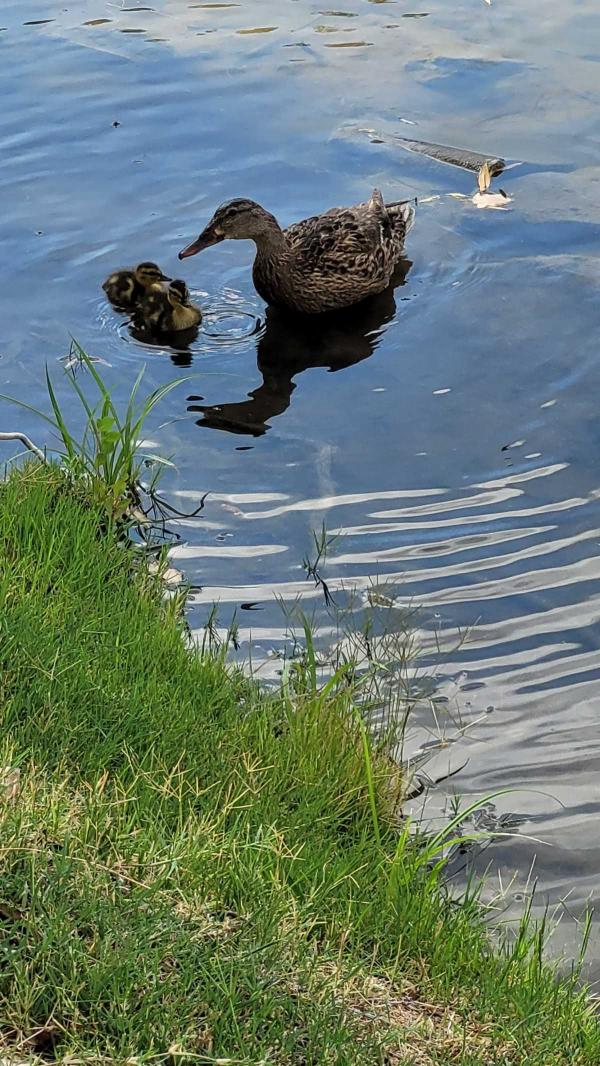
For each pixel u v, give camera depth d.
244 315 15.60
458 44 21.88
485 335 14.75
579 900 8.18
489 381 13.93
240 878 6.78
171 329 15.05
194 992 5.81
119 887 6.34
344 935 6.77
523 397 13.64
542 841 8.62
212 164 18.22
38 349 14.48
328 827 8.23
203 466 12.64
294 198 17.48
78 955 5.71
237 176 17.97
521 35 22.22
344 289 15.47
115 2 24.00
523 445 12.91
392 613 10.77
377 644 10.41
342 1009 6.16
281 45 21.81
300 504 12.12
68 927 5.85
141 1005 5.70
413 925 7.19
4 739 7.52
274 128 19.17
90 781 7.56
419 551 11.49
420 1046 6.28
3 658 8.26
